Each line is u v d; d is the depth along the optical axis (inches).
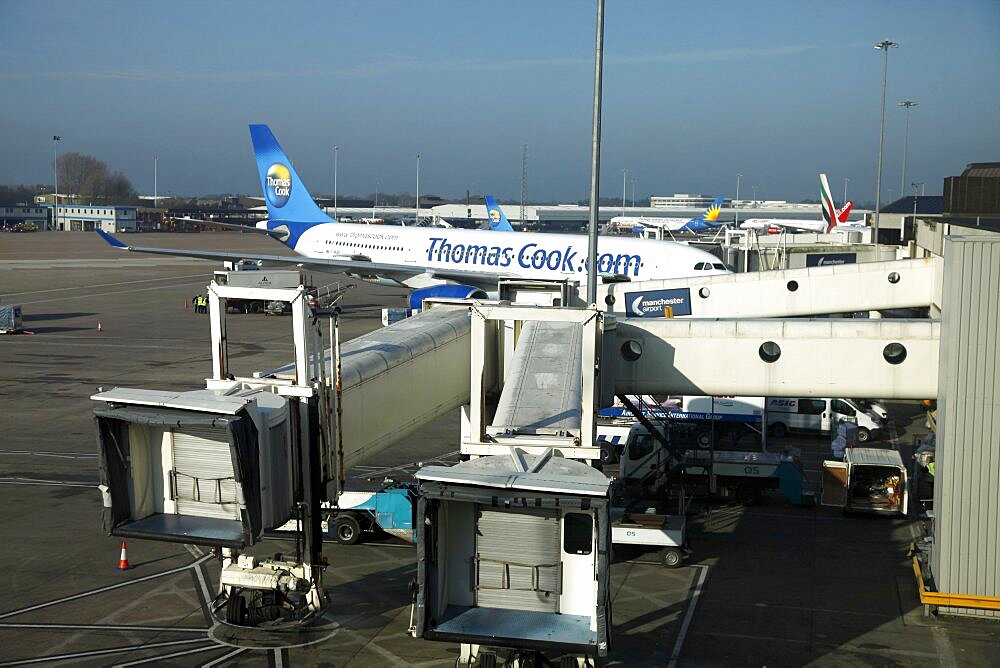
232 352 2438.5
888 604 960.3
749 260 3036.4
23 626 886.4
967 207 1770.4
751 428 1633.9
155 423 617.6
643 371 1018.7
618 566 1077.1
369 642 856.9
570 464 658.8
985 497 888.9
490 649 688.4
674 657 831.1
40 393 1948.8
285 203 3631.9
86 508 1250.0
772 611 941.2
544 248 2682.1
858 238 3700.8
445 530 613.0
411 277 2810.0
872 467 1279.5
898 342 967.0
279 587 759.1
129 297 3828.7
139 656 821.9
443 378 981.2
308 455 722.8
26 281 4490.7
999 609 895.1
